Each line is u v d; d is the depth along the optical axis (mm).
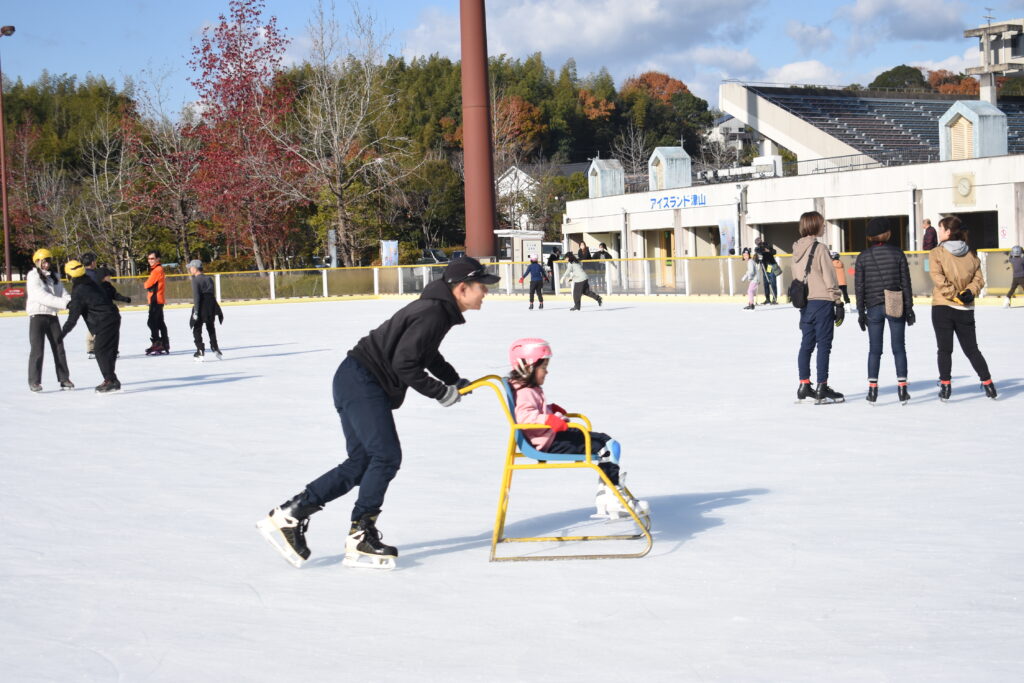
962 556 4781
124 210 53812
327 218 50531
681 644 3777
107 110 73688
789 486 6457
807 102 52938
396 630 4066
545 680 3480
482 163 44469
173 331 24891
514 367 5281
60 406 11695
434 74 101250
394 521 5914
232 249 56312
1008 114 52438
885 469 6840
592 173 53406
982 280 9625
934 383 10938
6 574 4992
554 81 111812
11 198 58312
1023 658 3514
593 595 4434
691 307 27750
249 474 7461
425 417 9945
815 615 4043
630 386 11812
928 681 3342
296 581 4797
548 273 35500
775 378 12047
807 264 9758
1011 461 6914
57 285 13125
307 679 3566
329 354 17531
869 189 38281
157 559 5234
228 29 48312
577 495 6441
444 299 4828
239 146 48875
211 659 3789
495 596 4477
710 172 47125
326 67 48750
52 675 3660
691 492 6406
